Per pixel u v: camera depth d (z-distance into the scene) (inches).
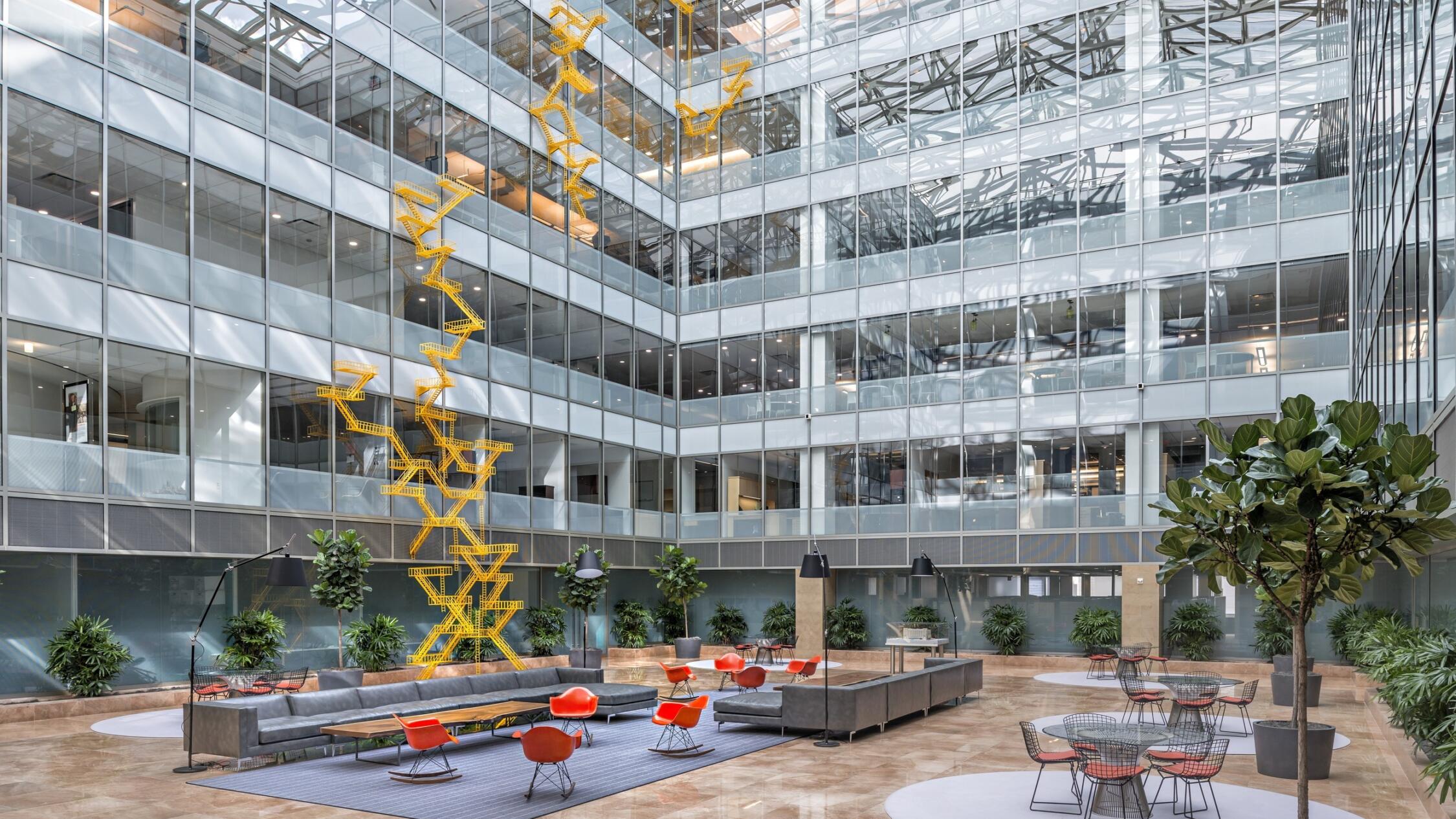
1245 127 1076.5
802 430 1290.6
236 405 836.0
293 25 910.4
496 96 1129.4
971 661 829.8
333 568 842.8
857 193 1290.6
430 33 1053.2
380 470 959.6
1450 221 369.4
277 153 886.4
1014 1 1213.1
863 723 624.7
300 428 888.3
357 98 967.0
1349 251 989.2
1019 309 1174.3
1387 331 593.6
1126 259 1121.4
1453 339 361.1
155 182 788.6
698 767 539.8
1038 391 1154.7
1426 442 250.8
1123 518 1094.4
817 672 1029.2
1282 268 1042.1
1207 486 291.9
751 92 1380.4
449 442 1002.1
